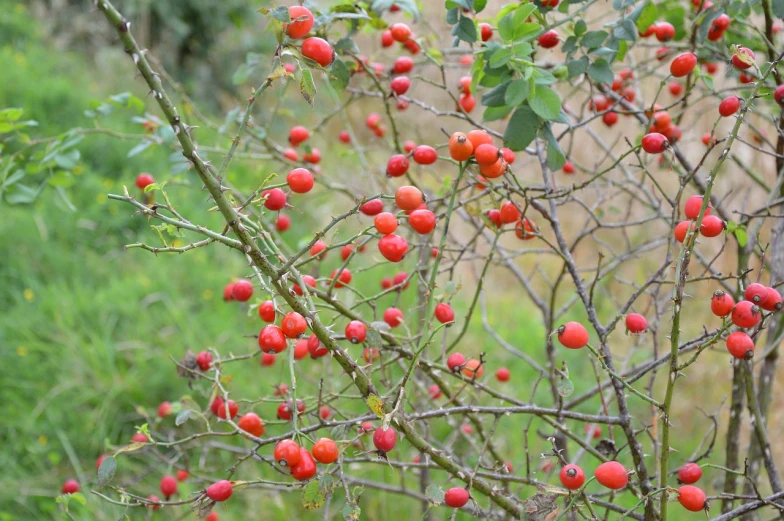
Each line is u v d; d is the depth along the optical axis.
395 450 1.18
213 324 1.61
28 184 1.93
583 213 2.19
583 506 0.85
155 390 1.43
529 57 0.91
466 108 1.00
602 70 0.89
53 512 1.18
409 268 1.39
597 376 0.83
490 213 0.91
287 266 0.76
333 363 1.42
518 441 1.35
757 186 1.62
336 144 2.14
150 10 2.99
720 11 0.91
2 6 2.94
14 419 1.36
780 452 1.40
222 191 0.74
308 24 0.76
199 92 3.03
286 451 0.75
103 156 2.15
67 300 1.61
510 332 1.79
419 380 1.12
